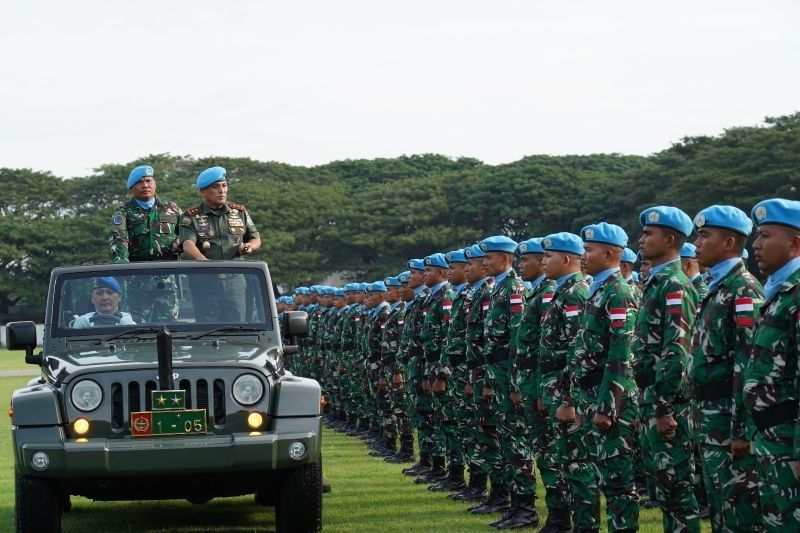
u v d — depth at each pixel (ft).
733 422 26.09
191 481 33.55
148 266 39.68
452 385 48.03
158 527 41.14
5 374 164.96
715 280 27.43
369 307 72.90
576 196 261.65
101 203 334.44
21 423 33.01
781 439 24.08
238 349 36.60
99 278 39.22
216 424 33.71
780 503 24.06
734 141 227.40
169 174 333.83
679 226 30.07
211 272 39.83
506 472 41.75
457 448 50.06
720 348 26.94
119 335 38.11
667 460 29.45
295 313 38.93
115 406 33.53
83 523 42.32
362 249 294.46
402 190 297.33
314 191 315.78
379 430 72.28
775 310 24.34
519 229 274.77
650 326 29.86
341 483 52.70
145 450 32.48
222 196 43.34
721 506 27.02
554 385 35.76
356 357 78.38
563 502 37.76
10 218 313.73
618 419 31.71
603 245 32.65
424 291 59.26
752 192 203.10
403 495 48.49
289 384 34.53
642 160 317.63
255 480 34.22
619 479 31.78
